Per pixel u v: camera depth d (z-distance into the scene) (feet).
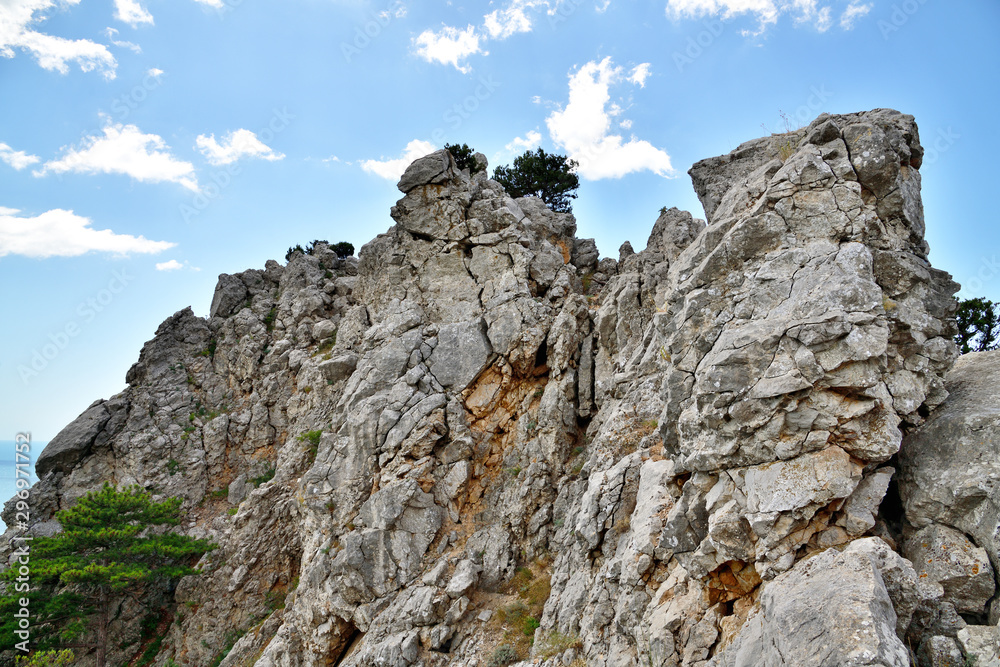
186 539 94.22
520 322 80.18
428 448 74.43
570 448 72.74
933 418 35.99
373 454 75.15
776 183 42.63
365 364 83.66
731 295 41.42
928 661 29.01
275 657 71.00
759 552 34.40
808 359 34.86
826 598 28.35
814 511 33.35
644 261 85.40
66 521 91.45
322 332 115.24
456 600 63.52
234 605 87.76
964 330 92.73
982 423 33.12
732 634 35.60
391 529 69.77
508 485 73.46
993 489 31.12
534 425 76.38
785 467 34.86
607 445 60.95
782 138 51.67
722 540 35.91
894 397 35.24
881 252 38.88
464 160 129.70
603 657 46.19
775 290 39.14
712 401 37.40
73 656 88.02
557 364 77.05
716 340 40.60
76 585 93.40
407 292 89.61
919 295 38.55
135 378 119.75
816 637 26.91
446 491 73.10
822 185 41.19
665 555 44.01
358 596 67.67
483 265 88.58
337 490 74.54
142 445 108.68
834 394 34.73
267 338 120.98
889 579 29.73
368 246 103.76
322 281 128.47
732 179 68.33
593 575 54.65
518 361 79.15
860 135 41.55
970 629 28.96
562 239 106.22
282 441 107.55
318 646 68.39
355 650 65.51
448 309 86.28
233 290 129.29
